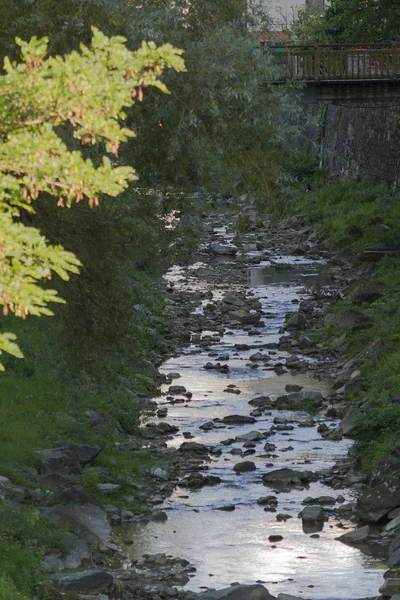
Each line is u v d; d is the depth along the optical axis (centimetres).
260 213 1791
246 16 1742
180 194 1856
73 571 1803
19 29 1595
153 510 2191
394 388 2867
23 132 744
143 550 1958
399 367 3053
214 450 2589
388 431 2595
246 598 1666
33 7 1593
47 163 727
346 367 3312
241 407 2984
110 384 2891
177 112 1630
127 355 2091
